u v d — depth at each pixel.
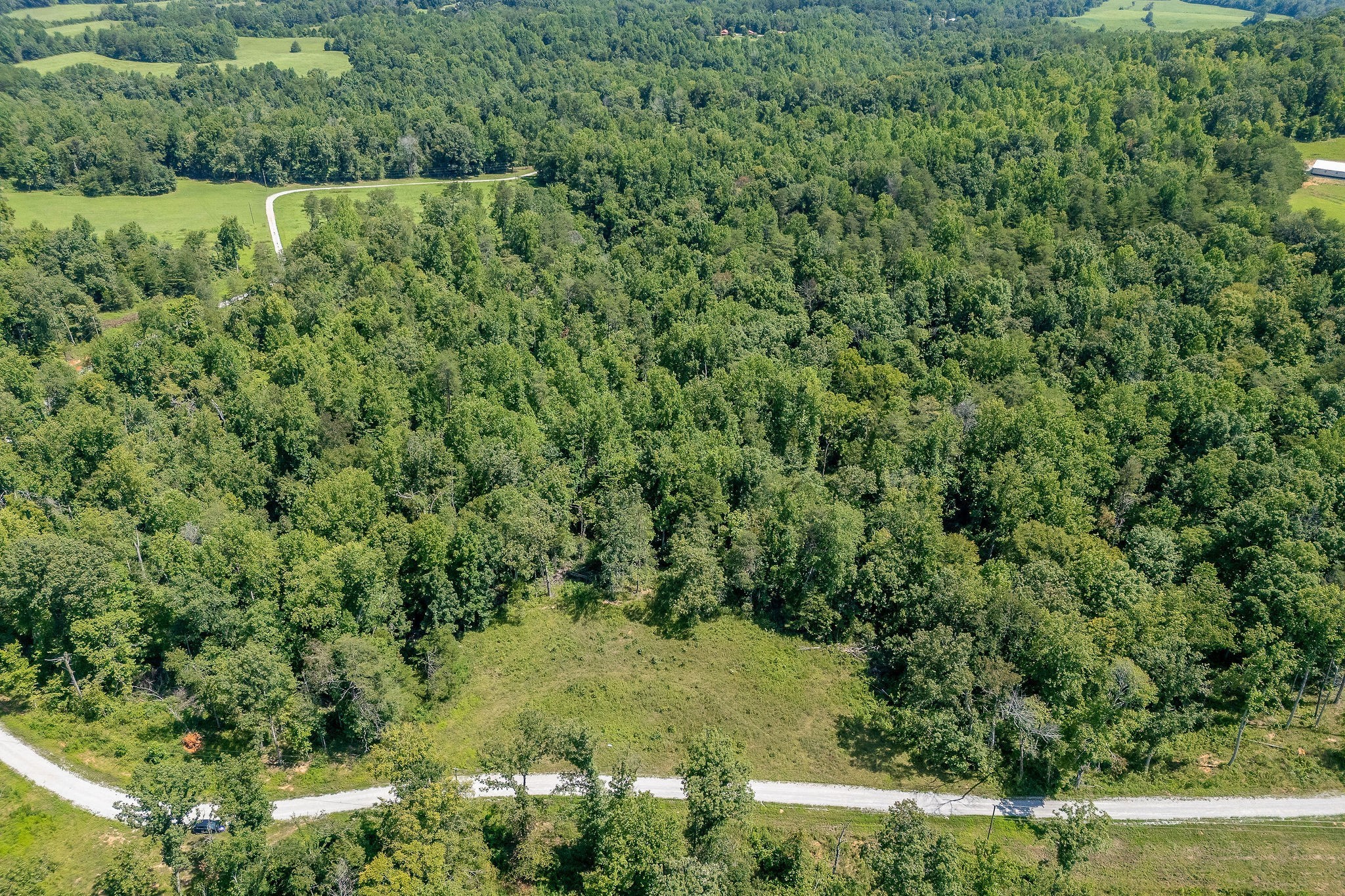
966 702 87.69
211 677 82.50
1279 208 192.38
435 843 67.19
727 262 185.00
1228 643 91.31
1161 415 127.44
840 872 76.62
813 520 103.06
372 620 92.50
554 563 112.50
